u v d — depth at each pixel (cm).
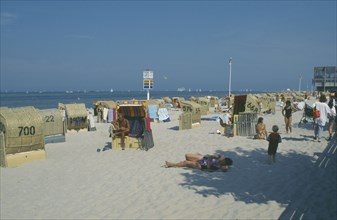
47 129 1552
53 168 1026
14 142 1076
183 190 763
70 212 656
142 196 734
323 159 992
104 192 774
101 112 2573
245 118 1538
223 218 595
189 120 1897
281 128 1773
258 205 652
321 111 1309
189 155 988
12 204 713
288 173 874
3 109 1133
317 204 630
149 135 1298
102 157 1166
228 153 1153
